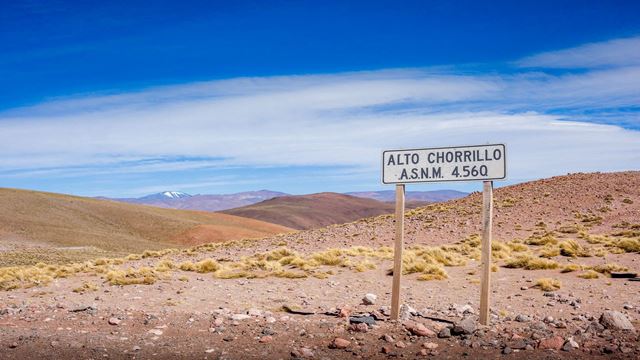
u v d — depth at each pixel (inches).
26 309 533.6
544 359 329.1
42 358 346.3
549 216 1660.9
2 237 3978.8
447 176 428.8
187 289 687.7
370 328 420.2
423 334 394.6
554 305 535.8
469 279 743.1
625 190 1830.7
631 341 364.8
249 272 848.3
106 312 503.8
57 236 4308.6
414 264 816.9
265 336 393.4
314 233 1915.6
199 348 369.7
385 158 454.6
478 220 1686.8
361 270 845.2
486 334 392.8
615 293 605.6
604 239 1229.1
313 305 553.0
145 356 350.9
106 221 5556.1
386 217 2081.7
